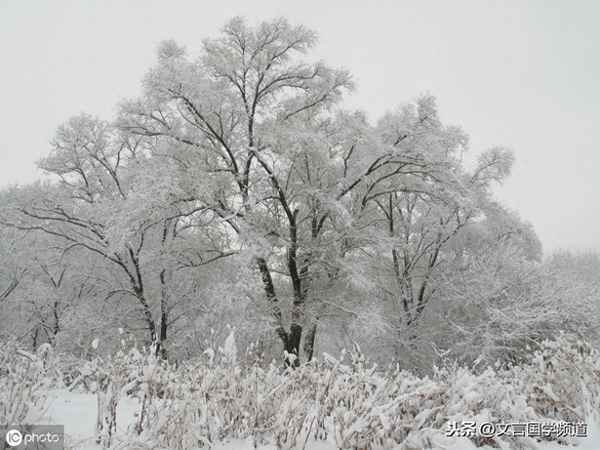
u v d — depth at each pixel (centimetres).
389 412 346
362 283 1244
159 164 1259
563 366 529
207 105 1224
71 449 338
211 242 1438
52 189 1506
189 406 365
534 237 1761
